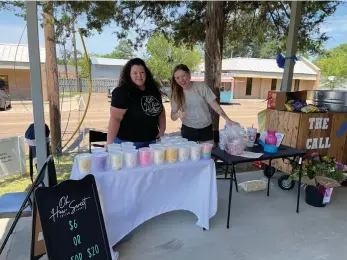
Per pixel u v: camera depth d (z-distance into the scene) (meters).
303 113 3.45
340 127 3.70
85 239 1.72
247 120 10.39
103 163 1.99
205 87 3.14
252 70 21.12
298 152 2.67
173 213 2.74
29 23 2.32
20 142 3.88
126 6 4.99
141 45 5.72
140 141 2.54
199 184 2.37
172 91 3.16
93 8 4.24
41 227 1.63
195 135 3.23
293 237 2.37
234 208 2.87
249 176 3.85
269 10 5.54
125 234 2.13
